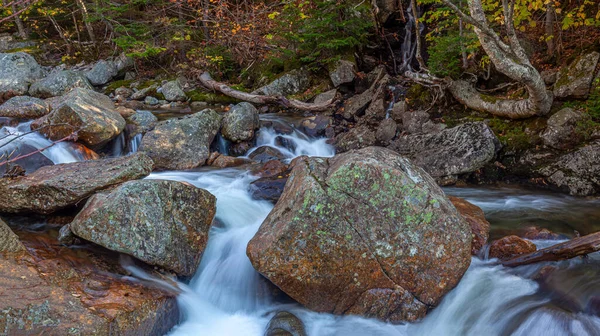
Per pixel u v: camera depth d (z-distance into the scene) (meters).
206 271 4.68
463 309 4.14
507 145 7.31
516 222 5.68
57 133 7.03
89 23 13.95
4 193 4.70
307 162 4.53
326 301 4.04
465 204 5.64
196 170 7.45
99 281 3.84
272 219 4.27
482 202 6.40
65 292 3.41
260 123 9.17
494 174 7.21
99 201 4.19
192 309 4.22
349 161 4.13
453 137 7.32
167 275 4.27
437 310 4.12
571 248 4.27
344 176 4.04
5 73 11.51
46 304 3.21
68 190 4.59
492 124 7.80
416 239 3.96
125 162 5.17
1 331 2.96
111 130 7.27
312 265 3.91
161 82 11.88
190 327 4.09
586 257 4.55
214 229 5.21
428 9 12.11
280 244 3.91
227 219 5.46
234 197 6.11
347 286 3.97
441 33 10.55
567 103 7.27
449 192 6.82
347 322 4.06
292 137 9.01
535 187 6.90
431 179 4.56
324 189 4.01
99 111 7.53
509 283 4.34
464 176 7.23
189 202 4.47
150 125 8.20
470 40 7.98
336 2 10.88
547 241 5.10
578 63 7.34
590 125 6.85
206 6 12.04
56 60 13.99
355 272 3.94
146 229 4.07
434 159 7.16
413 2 8.53
